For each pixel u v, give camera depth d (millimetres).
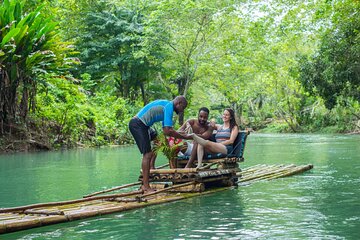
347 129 41531
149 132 7711
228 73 29188
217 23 27125
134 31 29109
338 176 9578
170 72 30953
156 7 29484
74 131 20312
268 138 32125
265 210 6012
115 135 23656
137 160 13773
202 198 6945
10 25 15117
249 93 44438
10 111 16688
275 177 9266
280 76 44125
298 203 6504
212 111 57844
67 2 29375
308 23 22453
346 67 22906
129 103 30000
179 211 5957
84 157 14953
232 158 8125
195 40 27781
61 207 5980
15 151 16922
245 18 26453
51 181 9148
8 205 6719
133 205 6152
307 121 48531
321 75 25562
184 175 7348
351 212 5875
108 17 28859
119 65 30016
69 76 18609
